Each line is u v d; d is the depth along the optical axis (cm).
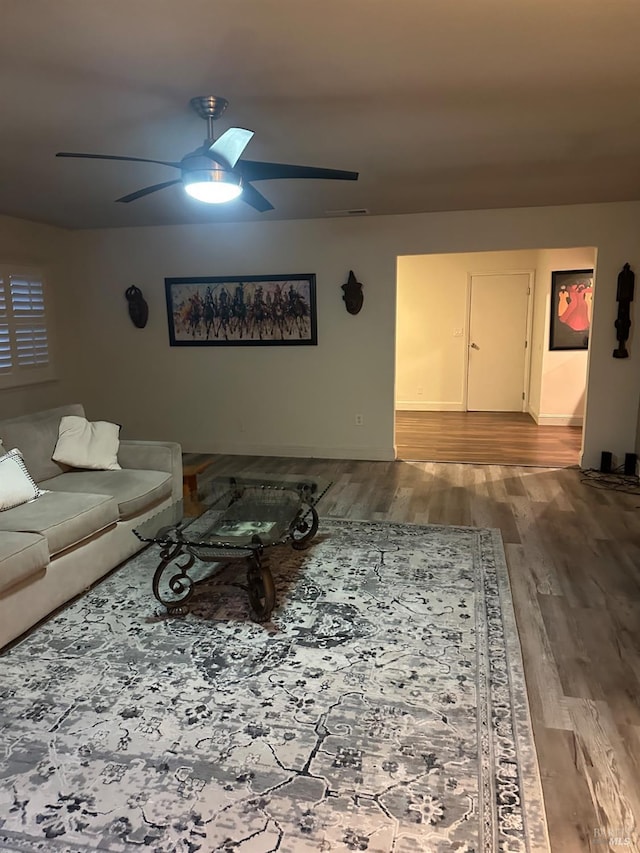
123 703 215
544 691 217
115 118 271
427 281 806
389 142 312
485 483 486
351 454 581
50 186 402
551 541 357
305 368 576
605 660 235
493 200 461
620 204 477
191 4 172
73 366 618
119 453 388
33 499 309
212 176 256
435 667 232
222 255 571
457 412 822
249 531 295
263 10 176
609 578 306
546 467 532
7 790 176
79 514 292
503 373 812
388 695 216
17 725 204
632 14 181
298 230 548
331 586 301
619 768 181
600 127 289
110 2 170
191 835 160
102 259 598
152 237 582
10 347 529
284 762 185
